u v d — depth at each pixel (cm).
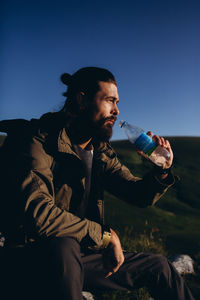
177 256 536
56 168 182
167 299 191
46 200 158
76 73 220
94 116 209
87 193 205
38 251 154
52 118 192
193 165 4334
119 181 231
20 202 157
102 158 220
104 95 208
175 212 2455
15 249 161
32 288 154
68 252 150
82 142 211
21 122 189
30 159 168
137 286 197
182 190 3161
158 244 639
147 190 220
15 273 158
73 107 213
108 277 193
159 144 219
